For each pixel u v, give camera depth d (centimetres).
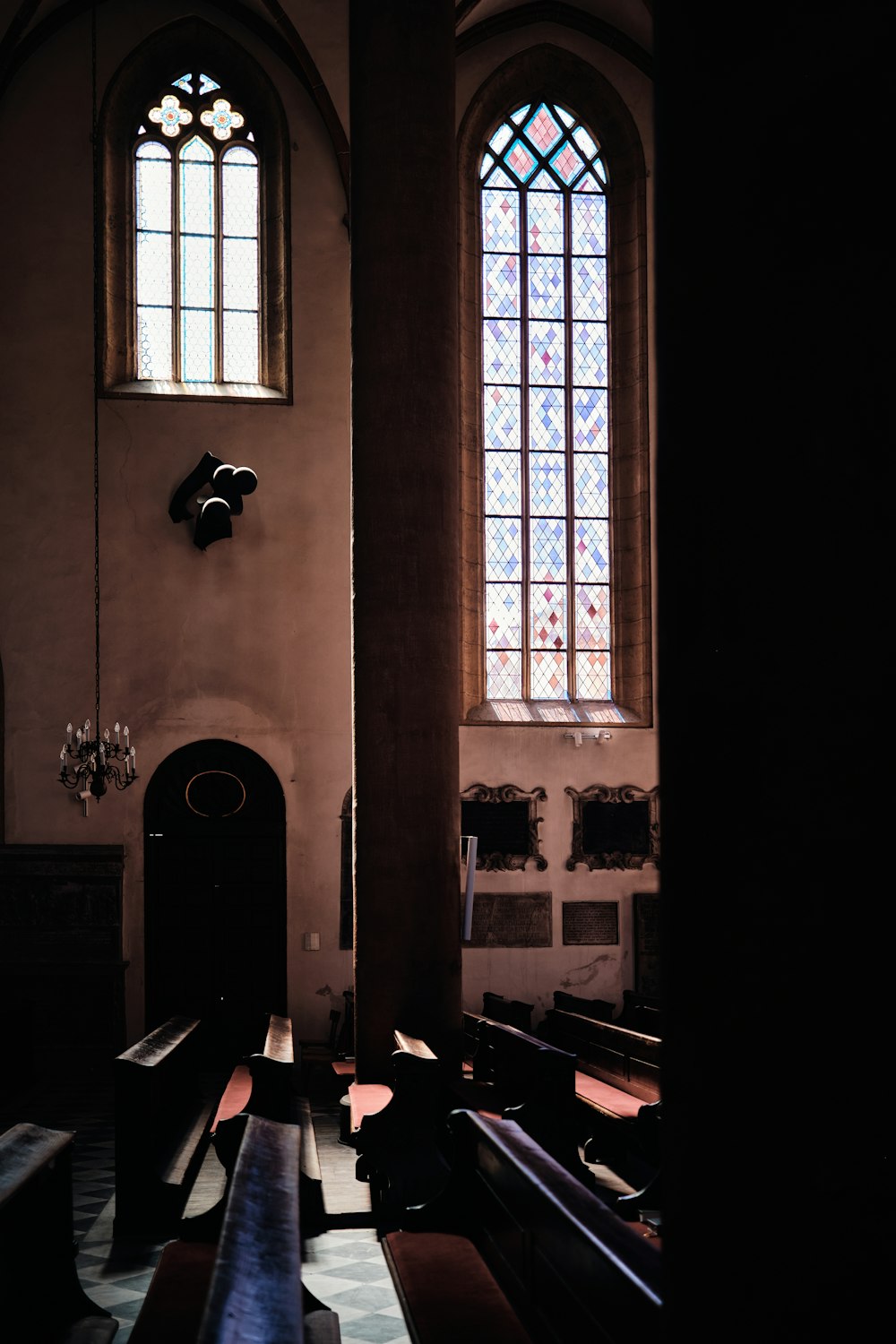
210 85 1777
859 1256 205
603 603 1822
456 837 1120
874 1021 206
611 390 1848
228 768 1669
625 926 1722
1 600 1647
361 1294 686
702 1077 228
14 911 1603
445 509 1122
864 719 209
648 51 1845
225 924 1645
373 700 1106
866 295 212
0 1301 471
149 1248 760
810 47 219
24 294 1684
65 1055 1582
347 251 1752
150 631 1669
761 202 225
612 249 1862
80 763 1602
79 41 1719
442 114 1134
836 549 213
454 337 1144
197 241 1773
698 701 232
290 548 1706
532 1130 830
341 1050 1523
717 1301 221
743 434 226
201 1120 1061
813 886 213
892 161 210
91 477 1675
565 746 1736
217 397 1706
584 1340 390
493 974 1684
